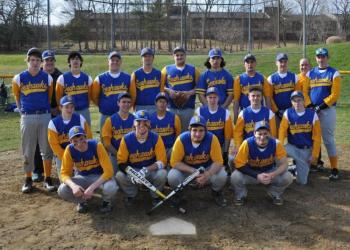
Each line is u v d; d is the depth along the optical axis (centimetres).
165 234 470
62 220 509
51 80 604
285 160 543
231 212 531
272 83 669
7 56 3072
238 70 1997
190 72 673
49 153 606
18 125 1175
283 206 549
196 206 550
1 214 527
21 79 586
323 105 644
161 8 3684
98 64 2280
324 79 654
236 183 545
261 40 4916
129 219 511
